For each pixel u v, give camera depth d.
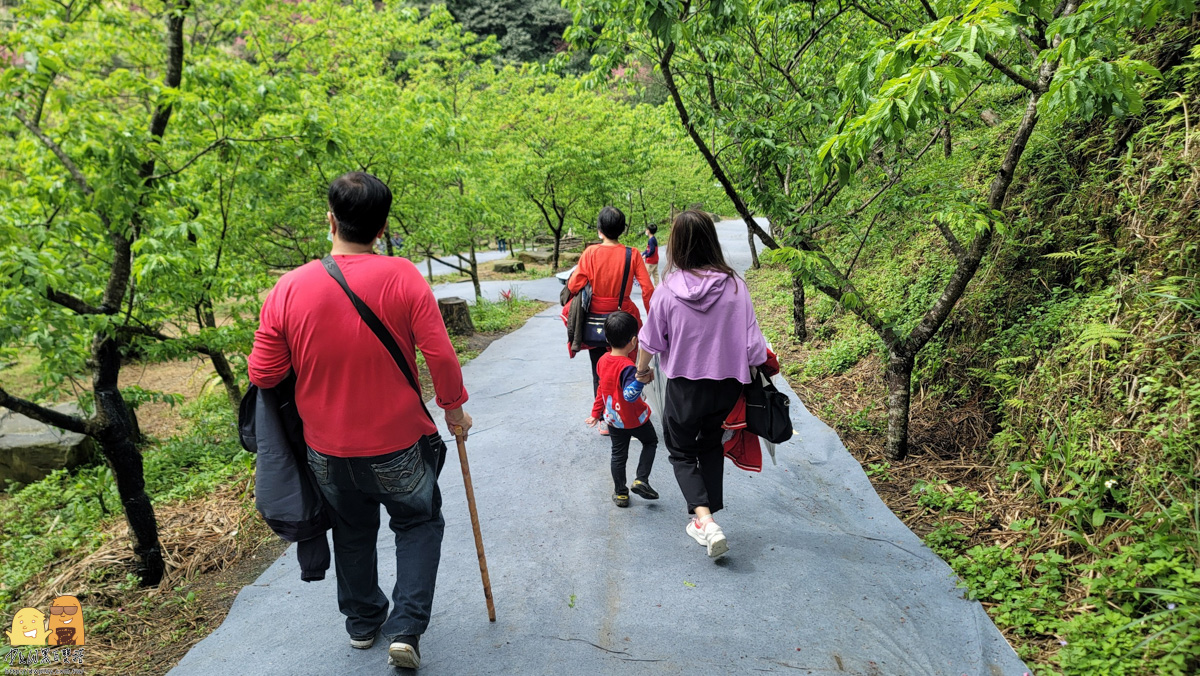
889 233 5.64
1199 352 2.67
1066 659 2.14
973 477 3.49
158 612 2.88
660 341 2.75
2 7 3.11
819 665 2.22
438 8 12.78
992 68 3.65
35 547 4.23
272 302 1.94
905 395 3.81
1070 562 2.57
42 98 3.06
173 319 4.96
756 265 12.76
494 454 4.35
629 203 20.16
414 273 2.01
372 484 2.04
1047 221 4.06
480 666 2.28
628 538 3.14
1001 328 4.02
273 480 2.05
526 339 8.67
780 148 3.92
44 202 3.16
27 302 2.57
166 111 3.28
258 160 3.90
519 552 3.06
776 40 5.02
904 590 2.64
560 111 16.92
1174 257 3.08
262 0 5.04
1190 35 3.61
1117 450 2.76
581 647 2.36
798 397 5.16
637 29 3.49
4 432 6.54
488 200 11.64
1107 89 2.52
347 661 2.35
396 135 7.04
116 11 3.71
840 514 3.34
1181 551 2.29
